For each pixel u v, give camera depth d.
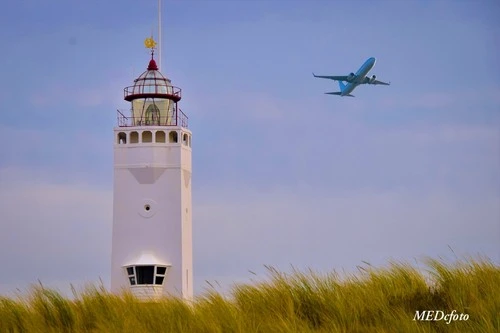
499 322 55.59
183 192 177.38
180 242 175.62
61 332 62.91
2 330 62.81
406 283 63.09
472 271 63.41
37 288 66.75
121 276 175.12
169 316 61.50
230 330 58.28
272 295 63.06
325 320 59.72
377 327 57.38
